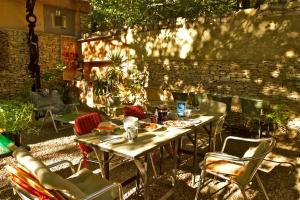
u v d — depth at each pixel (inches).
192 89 271.4
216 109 168.6
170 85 286.8
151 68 301.3
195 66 267.3
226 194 122.2
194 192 124.0
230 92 247.3
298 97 212.4
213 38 252.2
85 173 100.4
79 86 327.3
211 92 259.0
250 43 231.5
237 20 236.4
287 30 212.2
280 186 130.6
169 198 118.7
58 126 238.1
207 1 340.8
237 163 111.8
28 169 71.3
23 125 126.0
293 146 194.4
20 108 126.7
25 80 309.4
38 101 239.1
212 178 137.3
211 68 257.1
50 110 224.5
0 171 144.7
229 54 244.2
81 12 376.8
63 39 355.9
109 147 94.9
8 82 305.0
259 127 214.5
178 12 348.5
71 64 368.8
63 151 177.6
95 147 98.1
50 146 187.0
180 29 273.7
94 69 364.8
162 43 289.0
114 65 319.3
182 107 141.0
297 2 204.4
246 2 308.5
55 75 339.3
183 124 123.2
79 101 327.3
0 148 110.2
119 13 388.2
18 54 311.0
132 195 121.3
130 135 101.7
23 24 319.6
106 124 119.1
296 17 207.0
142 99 304.3
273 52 220.5
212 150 157.0
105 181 95.8
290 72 214.5
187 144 194.2
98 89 306.3
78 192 72.1
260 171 148.0
